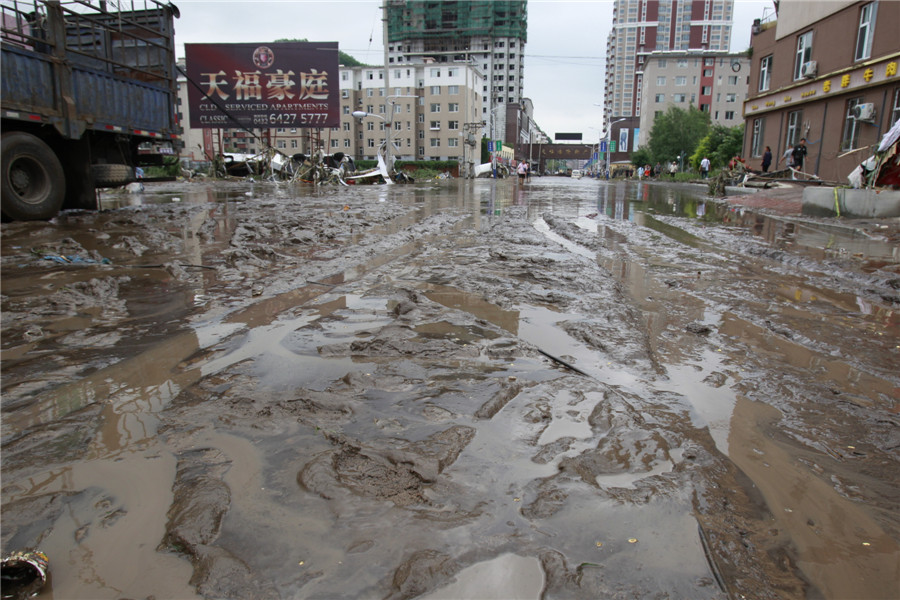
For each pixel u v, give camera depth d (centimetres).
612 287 472
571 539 153
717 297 450
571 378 268
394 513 164
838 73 1934
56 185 919
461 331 341
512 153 10769
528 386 257
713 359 306
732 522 164
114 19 1059
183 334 338
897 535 161
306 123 3366
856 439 219
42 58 877
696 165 5056
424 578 138
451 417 226
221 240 700
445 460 192
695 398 254
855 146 1889
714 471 191
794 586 140
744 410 243
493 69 13025
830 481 189
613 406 237
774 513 170
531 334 339
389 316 374
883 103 1730
